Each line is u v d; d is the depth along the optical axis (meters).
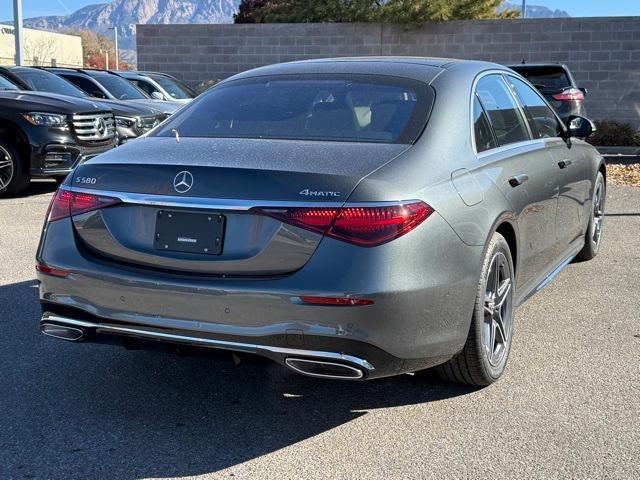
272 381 4.15
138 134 12.34
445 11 19.48
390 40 20.06
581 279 6.27
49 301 3.61
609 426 3.56
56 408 3.77
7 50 54.41
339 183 3.16
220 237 3.25
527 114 5.02
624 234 8.14
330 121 3.84
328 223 3.11
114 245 3.46
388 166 3.32
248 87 4.38
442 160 3.59
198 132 3.99
